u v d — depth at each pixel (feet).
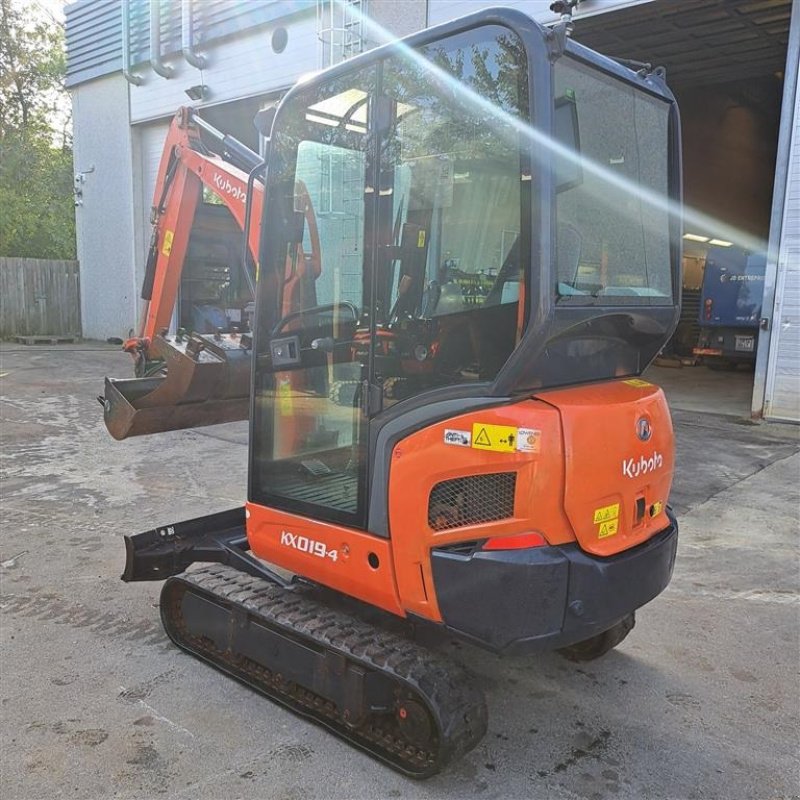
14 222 79.41
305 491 9.75
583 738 9.65
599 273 8.35
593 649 11.36
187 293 32.17
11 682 10.60
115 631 12.21
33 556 15.34
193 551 12.69
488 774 8.86
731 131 53.88
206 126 15.02
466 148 8.01
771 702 10.55
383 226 8.54
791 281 27.89
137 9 50.75
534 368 7.90
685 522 17.80
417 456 8.21
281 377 9.95
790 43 26.96
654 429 9.05
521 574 7.64
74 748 9.09
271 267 9.96
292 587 10.99
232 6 43.75
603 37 36.63
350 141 8.95
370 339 8.64
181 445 25.59
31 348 54.13
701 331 44.80
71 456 23.75
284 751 9.13
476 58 7.82
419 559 8.27
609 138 8.49
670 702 10.52
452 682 8.50
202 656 11.21
